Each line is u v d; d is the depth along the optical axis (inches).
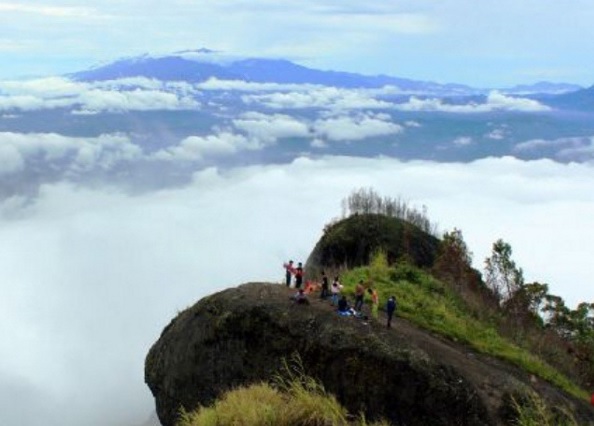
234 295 922.7
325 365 788.0
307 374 791.7
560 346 1151.0
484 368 799.7
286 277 981.2
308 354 802.8
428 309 970.7
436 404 731.4
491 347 892.6
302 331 823.1
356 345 783.7
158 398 986.1
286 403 552.1
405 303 968.9
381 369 759.1
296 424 519.5
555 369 919.7
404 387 745.6
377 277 1104.8
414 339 819.4
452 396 729.6
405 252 1471.5
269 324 849.5
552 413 718.5
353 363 772.6
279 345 829.2
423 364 755.4
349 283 1058.7
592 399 821.9
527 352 927.0
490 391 749.9
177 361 942.4
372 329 816.9
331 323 823.7
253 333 858.1
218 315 903.7
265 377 821.9
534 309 1364.4
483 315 1104.8
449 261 1349.7
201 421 547.5
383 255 1353.3
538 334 1146.7
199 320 936.3
